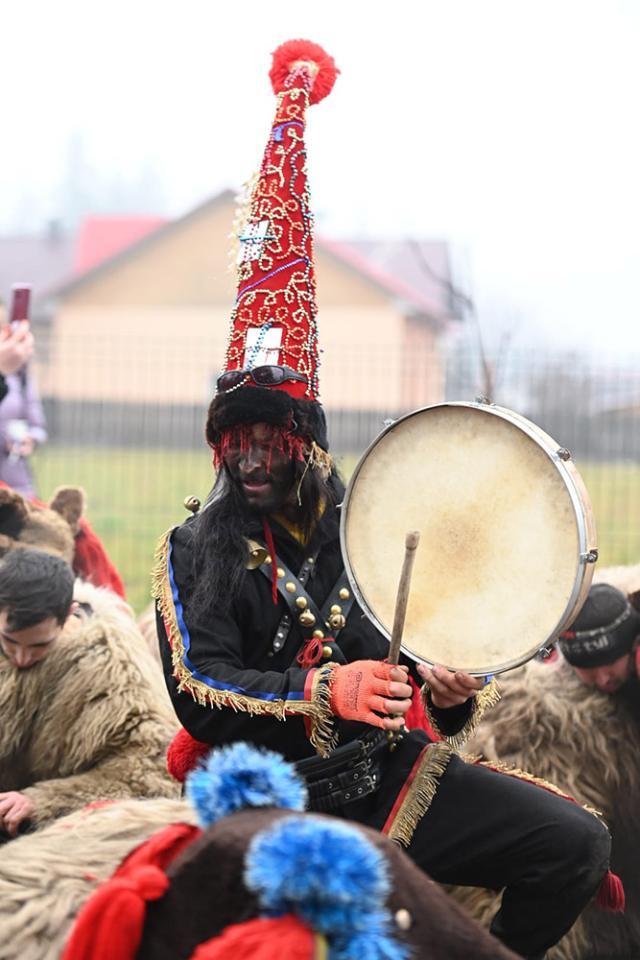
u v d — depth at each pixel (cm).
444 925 294
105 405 3008
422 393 2909
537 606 397
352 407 3033
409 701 399
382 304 3725
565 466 399
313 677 394
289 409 418
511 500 407
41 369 3212
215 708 402
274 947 260
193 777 316
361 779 412
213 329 4162
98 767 516
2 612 516
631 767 549
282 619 419
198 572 416
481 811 414
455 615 411
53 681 528
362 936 265
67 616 530
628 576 625
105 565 729
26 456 864
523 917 418
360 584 423
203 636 408
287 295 436
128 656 531
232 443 418
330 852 263
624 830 550
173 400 2906
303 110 446
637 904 550
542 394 2578
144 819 403
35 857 386
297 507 429
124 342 3956
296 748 407
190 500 431
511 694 559
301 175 442
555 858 409
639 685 548
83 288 4172
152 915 300
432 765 418
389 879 289
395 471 425
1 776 534
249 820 302
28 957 358
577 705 552
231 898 290
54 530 694
